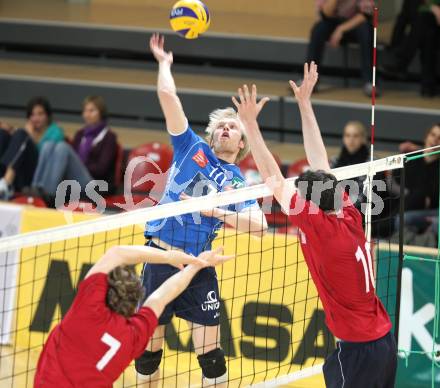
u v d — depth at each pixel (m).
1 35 28.02
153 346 13.04
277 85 26.25
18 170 21.52
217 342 13.12
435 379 15.59
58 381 10.44
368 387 11.70
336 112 24.47
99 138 21.89
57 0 31.08
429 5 24.44
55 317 17.12
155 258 10.86
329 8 24.38
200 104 25.31
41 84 26.25
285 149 24.25
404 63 25.02
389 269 14.74
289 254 15.91
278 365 15.84
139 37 27.34
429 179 19.42
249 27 27.84
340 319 11.62
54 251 17.12
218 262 11.18
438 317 15.52
